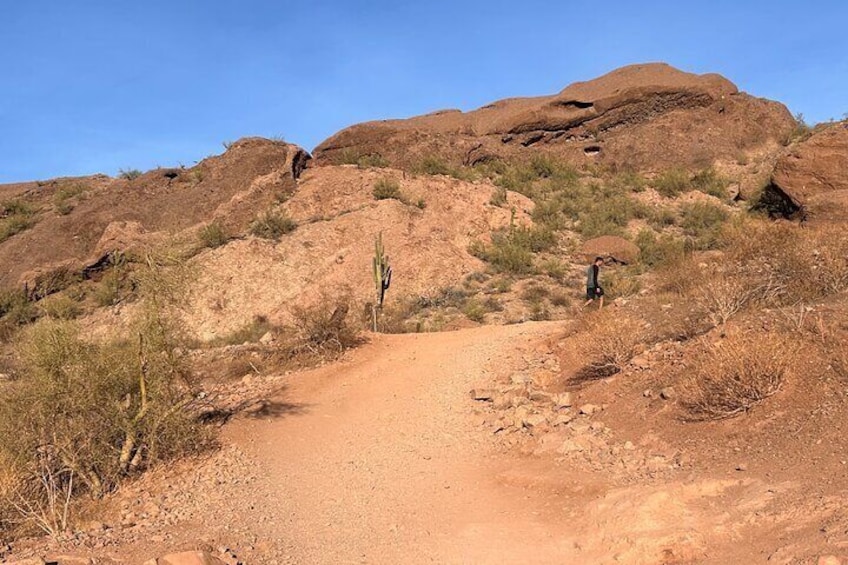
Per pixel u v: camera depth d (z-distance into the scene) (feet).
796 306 34.27
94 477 29.89
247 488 29.60
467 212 105.19
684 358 33.22
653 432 28.50
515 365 43.14
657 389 31.83
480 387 40.60
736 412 26.99
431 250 93.76
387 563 21.54
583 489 24.95
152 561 20.06
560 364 41.24
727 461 24.13
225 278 85.76
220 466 32.22
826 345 28.35
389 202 100.22
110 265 97.40
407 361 48.26
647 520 20.42
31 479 29.22
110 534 24.47
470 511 25.31
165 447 33.04
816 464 21.53
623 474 25.62
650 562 18.54
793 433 24.13
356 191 106.22
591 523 21.89
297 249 91.15
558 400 35.14
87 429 30.76
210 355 54.13
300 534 24.40
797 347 28.35
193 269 35.76
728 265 46.34
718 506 20.70
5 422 30.17
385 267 74.84
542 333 49.62
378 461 32.37
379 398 41.98
